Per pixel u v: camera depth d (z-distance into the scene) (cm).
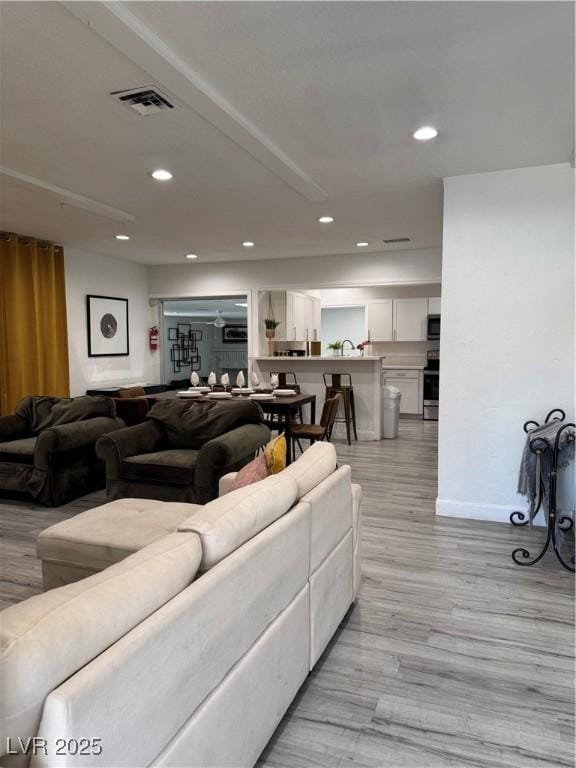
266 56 216
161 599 120
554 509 301
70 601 103
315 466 223
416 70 228
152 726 111
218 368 1347
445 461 387
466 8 185
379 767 161
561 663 213
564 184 345
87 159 338
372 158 336
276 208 464
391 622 244
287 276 750
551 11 186
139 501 282
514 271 359
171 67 220
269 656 164
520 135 298
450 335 377
